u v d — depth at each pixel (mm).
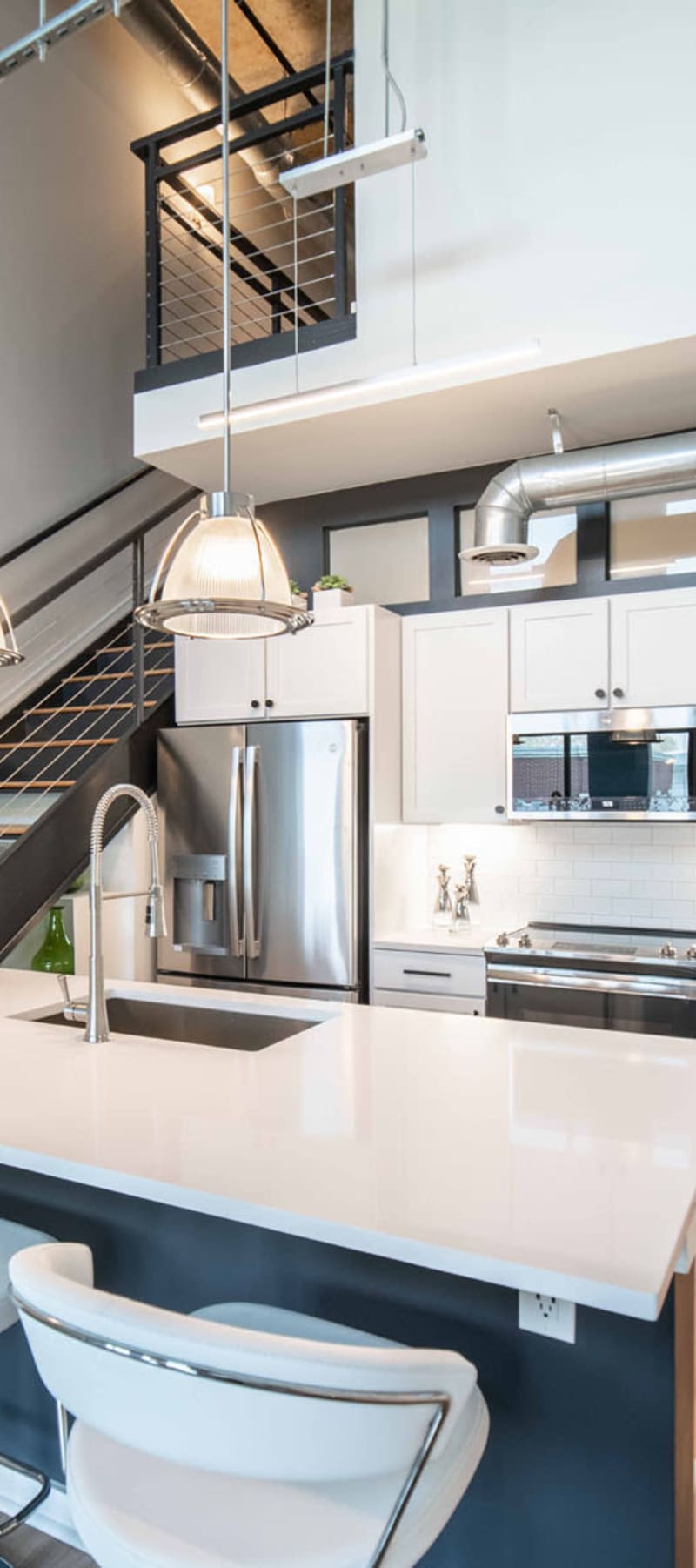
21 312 4930
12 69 3051
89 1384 999
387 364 3383
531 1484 1346
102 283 5504
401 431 3662
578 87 3115
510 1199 1239
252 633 2010
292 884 3832
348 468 4105
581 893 3967
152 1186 1319
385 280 3408
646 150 3006
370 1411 891
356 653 3846
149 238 4055
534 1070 1902
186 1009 2639
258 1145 1457
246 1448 931
